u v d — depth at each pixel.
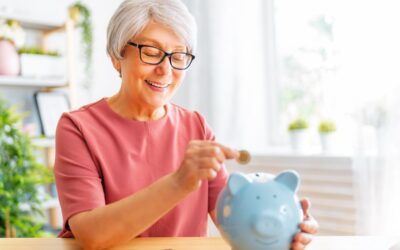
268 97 2.54
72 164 1.00
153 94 1.04
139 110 1.12
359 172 1.80
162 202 0.80
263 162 2.28
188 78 2.55
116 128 1.10
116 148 1.08
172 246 0.91
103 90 2.79
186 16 1.01
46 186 2.51
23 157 2.11
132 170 1.08
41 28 2.54
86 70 2.67
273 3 2.52
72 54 2.42
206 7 2.44
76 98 2.45
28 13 2.31
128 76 1.04
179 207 1.10
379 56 1.78
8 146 2.07
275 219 0.70
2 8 2.30
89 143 1.04
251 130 2.43
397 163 1.72
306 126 2.21
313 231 0.75
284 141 2.50
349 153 1.99
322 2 2.30
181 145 1.18
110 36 1.03
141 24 0.98
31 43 2.54
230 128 2.39
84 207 0.94
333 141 2.12
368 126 1.78
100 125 1.09
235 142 2.38
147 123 1.12
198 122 1.23
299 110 2.44
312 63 2.36
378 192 1.75
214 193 1.16
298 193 2.13
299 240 0.73
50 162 2.51
